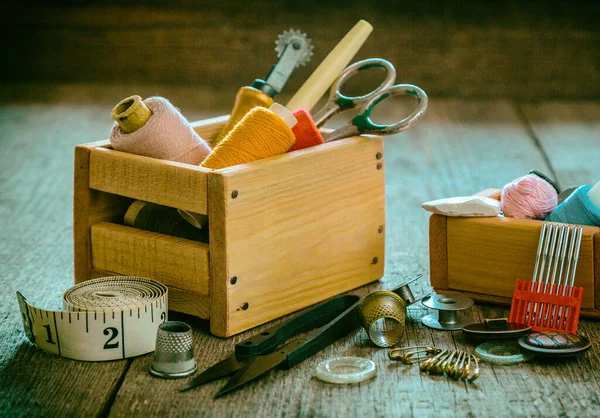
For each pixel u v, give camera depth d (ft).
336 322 2.05
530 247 2.13
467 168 3.29
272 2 4.75
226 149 2.10
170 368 1.95
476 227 2.17
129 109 2.13
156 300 2.01
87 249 2.21
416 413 1.86
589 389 1.91
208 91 4.75
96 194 2.21
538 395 1.90
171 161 2.10
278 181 2.09
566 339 1.99
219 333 2.07
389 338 2.05
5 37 4.89
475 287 2.19
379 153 2.26
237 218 2.04
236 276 2.06
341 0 4.74
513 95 4.77
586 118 4.22
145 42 4.85
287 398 1.89
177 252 2.10
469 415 1.85
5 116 4.16
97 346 1.99
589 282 2.10
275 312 2.14
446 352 2.00
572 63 4.70
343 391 1.91
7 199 2.90
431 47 4.76
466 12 4.71
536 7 4.67
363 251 2.27
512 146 3.64
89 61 4.91
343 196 2.21
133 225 2.20
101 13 4.84
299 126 2.18
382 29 4.75
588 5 4.64
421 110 2.21
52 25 4.87
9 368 1.98
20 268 2.41
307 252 2.17
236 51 4.82
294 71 4.78
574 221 2.14
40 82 4.91
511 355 1.99
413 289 2.29
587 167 3.26
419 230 2.66
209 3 4.78
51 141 3.68
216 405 1.88
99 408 1.88
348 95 4.79
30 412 1.87
